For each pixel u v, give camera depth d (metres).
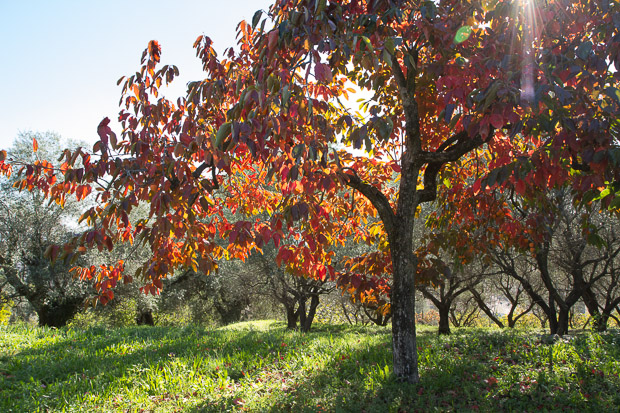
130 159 3.73
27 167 3.84
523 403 4.77
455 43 3.97
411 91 5.41
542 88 2.81
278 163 3.55
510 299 20.98
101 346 9.69
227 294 28.58
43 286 20.61
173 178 3.73
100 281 4.23
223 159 3.38
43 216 20.64
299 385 5.71
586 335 9.16
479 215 6.56
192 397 5.61
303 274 5.22
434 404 4.79
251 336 10.53
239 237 3.75
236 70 5.15
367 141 3.59
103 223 3.52
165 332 12.00
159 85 4.87
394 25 5.00
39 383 6.45
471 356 7.09
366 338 10.25
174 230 3.90
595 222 12.63
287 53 4.15
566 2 3.76
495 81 3.00
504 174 3.37
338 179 3.75
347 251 19.48
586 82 3.38
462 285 20.34
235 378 6.66
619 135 3.17
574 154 3.26
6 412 5.29
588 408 4.59
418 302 32.53
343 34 3.63
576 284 13.05
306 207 3.57
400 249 5.45
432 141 6.48
